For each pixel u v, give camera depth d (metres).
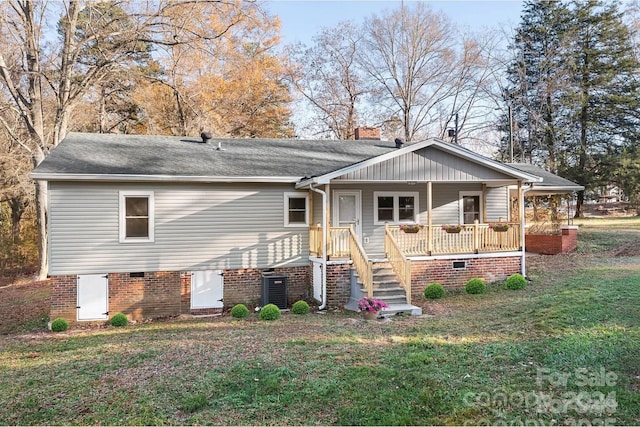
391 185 15.94
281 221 14.55
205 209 13.95
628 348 6.75
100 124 28.31
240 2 22.28
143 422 5.39
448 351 7.49
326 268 13.34
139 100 26.34
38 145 21.38
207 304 13.94
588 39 32.78
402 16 36.41
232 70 30.73
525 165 21.31
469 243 14.73
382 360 7.18
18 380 7.14
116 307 13.29
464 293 13.79
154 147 15.55
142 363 7.59
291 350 7.97
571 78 32.41
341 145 18.14
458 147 14.06
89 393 6.33
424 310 11.85
